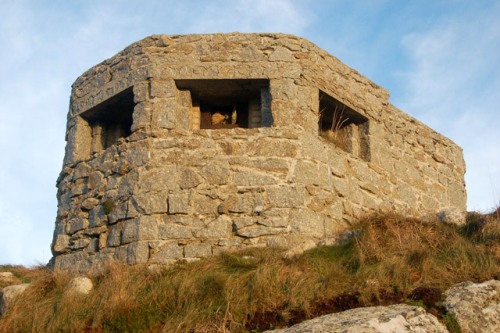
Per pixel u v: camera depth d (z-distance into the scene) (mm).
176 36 14445
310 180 13469
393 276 10312
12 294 11359
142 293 10586
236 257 11672
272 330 9367
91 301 10469
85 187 14492
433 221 13117
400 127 16781
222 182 13219
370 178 15180
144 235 12906
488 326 9258
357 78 15695
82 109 15445
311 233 12984
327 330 8727
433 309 9531
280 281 10336
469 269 10500
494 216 13234
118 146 14117
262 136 13594
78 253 13961
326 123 15789
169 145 13609
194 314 9742
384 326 8750
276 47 14281
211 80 14094
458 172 18719
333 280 10320
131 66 14523
